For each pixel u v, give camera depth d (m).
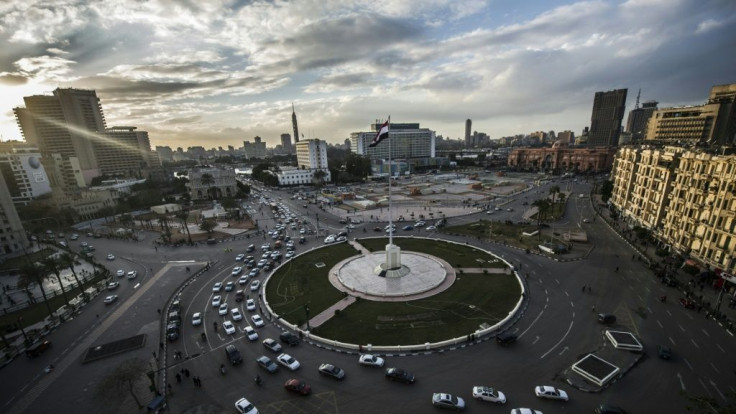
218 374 45.38
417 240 102.38
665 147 101.50
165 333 57.19
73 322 62.66
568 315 56.34
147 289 76.19
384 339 51.41
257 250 100.94
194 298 70.19
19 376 48.03
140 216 163.50
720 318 53.66
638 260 80.50
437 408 37.72
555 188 137.25
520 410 35.84
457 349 48.34
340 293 67.94
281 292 69.88
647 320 54.06
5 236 108.12
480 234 106.12
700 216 73.25
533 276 72.31
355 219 135.50
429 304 61.47
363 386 41.75
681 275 71.25
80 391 44.12
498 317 56.19
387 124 70.69
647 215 99.81
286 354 48.00
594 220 121.12
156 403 39.38
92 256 99.81
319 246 100.50
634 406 37.09
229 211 150.38
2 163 168.25
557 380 41.41
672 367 43.19
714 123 155.88
